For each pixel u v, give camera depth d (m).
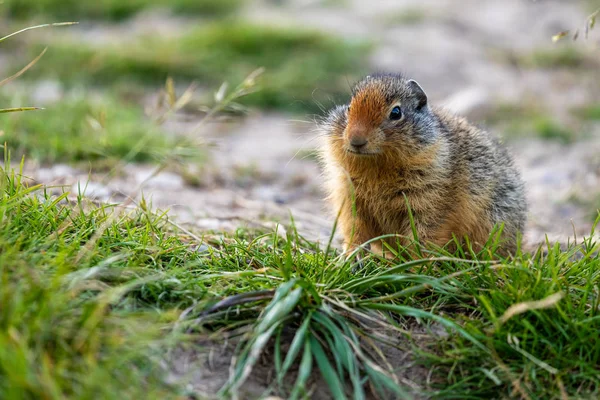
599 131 18.02
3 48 21.45
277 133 18.02
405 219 8.34
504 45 27.11
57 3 26.34
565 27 29.09
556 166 15.43
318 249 7.23
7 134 11.70
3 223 6.07
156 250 6.63
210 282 6.36
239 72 20.73
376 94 8.25
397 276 6.26
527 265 6.50
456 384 5.56
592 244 7.62
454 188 8.34
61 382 4.61
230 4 28.66
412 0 32.12
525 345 5.77
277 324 5.66
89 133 13.05
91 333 4.94
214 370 5.45
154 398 4.76
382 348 5.97
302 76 20.72
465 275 6.41
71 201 8.30
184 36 23.20
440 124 8.67
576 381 5.65
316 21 27.73
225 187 12.95
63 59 20.31
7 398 4.32
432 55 24.59
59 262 5.62
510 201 9.13
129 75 20.27
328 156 8.77
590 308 6.22
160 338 5.52
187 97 10.73
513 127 18.06
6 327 4.75
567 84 22.89
